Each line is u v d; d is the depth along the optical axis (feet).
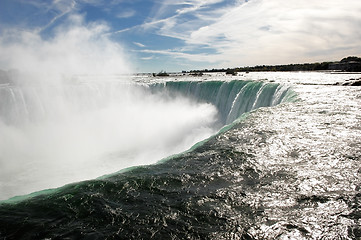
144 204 15.84
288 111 41.86
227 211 14.79
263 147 25.45
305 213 14.32
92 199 16.58
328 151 24.11
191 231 13.14
